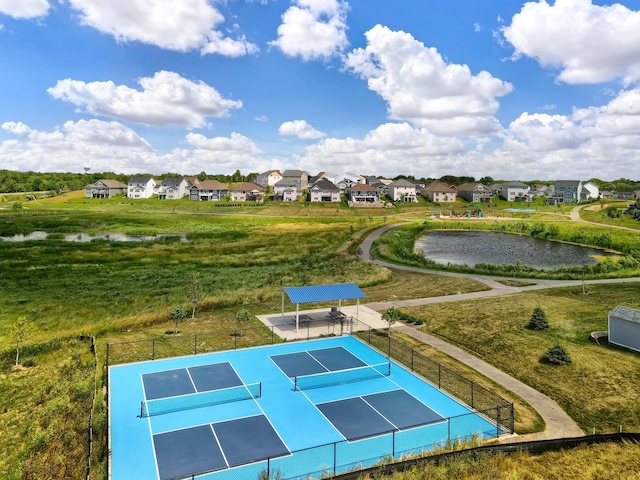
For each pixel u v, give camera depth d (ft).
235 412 65.72
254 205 435.94
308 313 117.91
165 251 212.84
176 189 487.20
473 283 156.46
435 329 105.50
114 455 54.03
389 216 387.96
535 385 76.59
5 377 80.33
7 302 124.77
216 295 136.46
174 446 56.39
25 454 57.06
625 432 60.54
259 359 86.74
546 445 57.31
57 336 98.17
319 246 236.02
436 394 72.69
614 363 82.64
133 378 76.79
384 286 153.69
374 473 49.85
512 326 104.53
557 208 435.94
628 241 257.75
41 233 270.46
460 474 50.03
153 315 111.45
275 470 51.29
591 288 145.28
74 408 66.39
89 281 152.87
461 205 470.80
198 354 88.33
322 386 75.10
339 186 515.91
